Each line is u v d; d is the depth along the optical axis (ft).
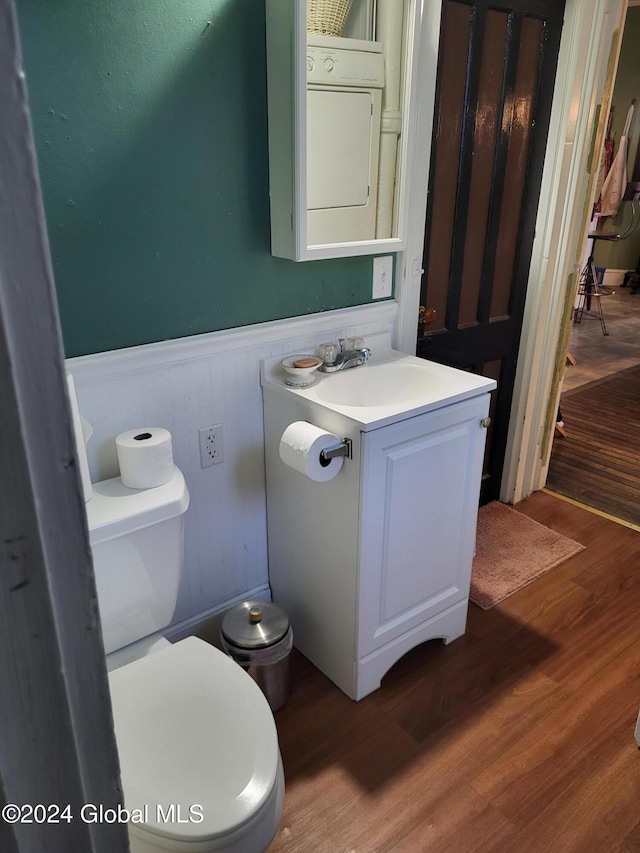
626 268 22.97
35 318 0.99
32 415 1.02
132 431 4.93
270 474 6.20
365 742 5.41
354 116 5.47
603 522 8.73
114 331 4.92
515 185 7.43
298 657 6.41
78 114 4.28
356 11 5.20
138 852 3.46
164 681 4.30
